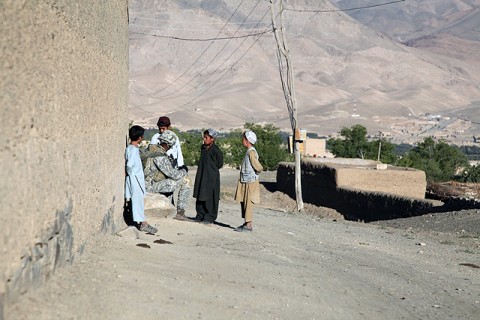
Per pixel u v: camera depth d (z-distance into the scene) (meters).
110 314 6.44
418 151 86.69
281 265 11.79
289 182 44.62
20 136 5.70
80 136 8.55
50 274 6.83
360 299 9.94
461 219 23.59
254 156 16.08
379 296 10.36
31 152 6.04
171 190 16.16
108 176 11.14
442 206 27.75
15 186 5.55
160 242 12.05
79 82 8.45
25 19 5.84
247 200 16.28
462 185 42.31
